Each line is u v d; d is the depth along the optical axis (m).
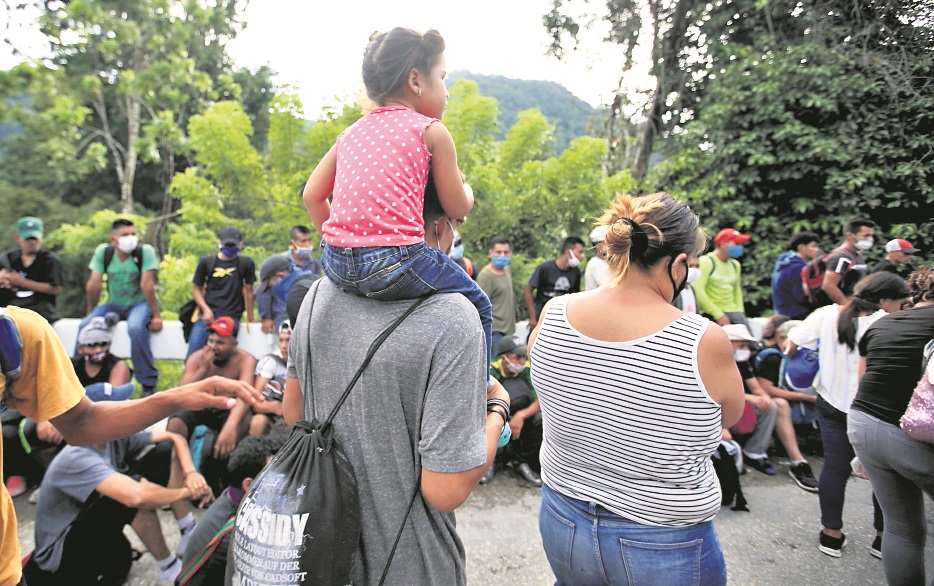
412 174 1.08
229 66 18.56
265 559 0.98
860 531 3.19
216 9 16.55
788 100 6.17
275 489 1.03
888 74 5.71
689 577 1.40
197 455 3.39
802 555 2.99
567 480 1.55
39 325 1.22
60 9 11.15
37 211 15.40
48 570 2.32
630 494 1.42
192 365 3.79
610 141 9.66
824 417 2.98
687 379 1.31
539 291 5.22
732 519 3.37
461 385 1.05
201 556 1.89
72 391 1.25
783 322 4.38
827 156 5.66
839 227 5.79
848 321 2.85
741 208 6.32
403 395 1.07
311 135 7.09
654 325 1.37
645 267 1.43
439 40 1.18
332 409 1.12
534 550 3.04
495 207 7.09
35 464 3.56
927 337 2.11
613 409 1.40
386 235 1.04
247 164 7.68
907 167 5.45
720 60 7.53
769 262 6.10
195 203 7.86
